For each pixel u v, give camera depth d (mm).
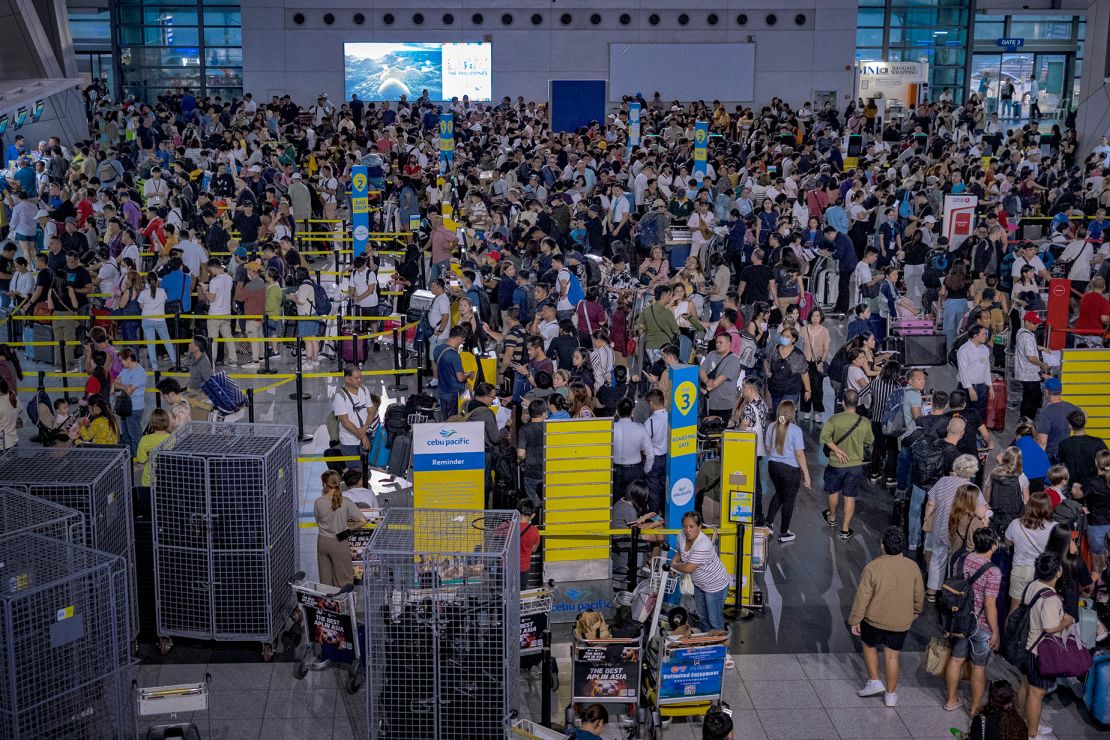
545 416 12000
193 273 19641
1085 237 21469
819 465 14953
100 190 25062
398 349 19062
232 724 9383
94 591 8383
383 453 13406
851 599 11547
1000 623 10430
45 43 33156
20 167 26984
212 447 10312
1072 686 9906
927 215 24312
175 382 12156
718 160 29688
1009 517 11148
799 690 9977
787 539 12727
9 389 12781
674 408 11062
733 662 10352
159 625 10398
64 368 17156
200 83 44656
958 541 10555
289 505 10836
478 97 44406
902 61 44219
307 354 18781
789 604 11422
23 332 18766
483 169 31531
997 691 8148
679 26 44062
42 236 22609
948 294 18266
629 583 11102
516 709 9383
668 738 9312
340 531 10570
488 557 8656
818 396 16062
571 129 38219
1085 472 12078
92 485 9602
